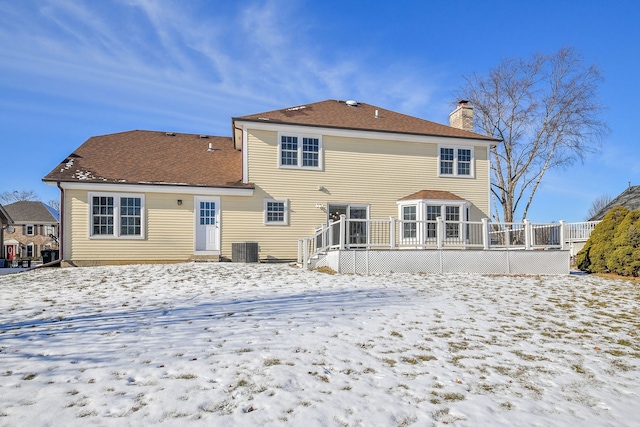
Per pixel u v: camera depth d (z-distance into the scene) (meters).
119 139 20.66
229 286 10.89
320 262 15.18
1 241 24.91
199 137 22.78
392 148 20.22
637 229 13.91
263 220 18.45
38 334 6.24
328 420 3.71
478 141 21.14
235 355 5.34
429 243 17.88
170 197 17.56
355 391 4.37
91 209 16.66
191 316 7.48
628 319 8.28
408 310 8.25
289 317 7.46
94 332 6.36
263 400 4.06
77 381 4.45
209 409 3.84
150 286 10.89
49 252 20.39
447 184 20.78
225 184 18.00
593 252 15.20
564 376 5.12
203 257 17.48
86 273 13.66
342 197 19.44
